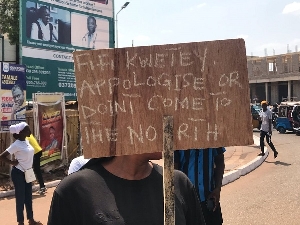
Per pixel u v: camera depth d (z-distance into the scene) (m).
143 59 1.63
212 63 1.65
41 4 12.59
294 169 10.22
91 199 1.60
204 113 1.64
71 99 13.77
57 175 9.62
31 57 12.33
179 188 1.82
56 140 9.98
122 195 1.64
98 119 1.61
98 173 1.68
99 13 14.75
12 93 8.76
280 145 16.23
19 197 5.58
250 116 1.65
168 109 1.63
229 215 6.18
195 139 1.64
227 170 9.62
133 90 1.62
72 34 13.71
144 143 1.62
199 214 1.91
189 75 1.64
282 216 6.04
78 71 1.61
